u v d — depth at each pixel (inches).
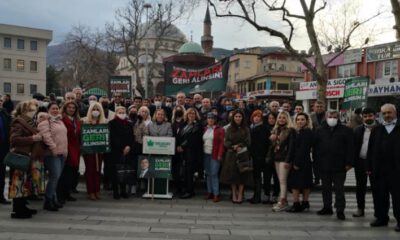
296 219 304.5
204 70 520.7
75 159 335.3
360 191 318.3
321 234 262.1
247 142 358.0
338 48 1159.6
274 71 2524.6
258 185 364.8
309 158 327.6
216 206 345.7
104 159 386.6
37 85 2783.0
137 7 1562.5
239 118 360.8
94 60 1971.0
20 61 2726.4
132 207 329.7
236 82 2844.5
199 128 379.2
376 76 1425.9
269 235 256.8
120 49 1872.5
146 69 1397.6
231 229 269.4
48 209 309.0
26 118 284.0
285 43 647.1
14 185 275.1
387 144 279.1
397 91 1191.6
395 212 274.1
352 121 424.5
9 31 2664.9
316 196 408.2
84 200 353.1
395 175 274.8
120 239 237.9
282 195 334.3
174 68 526.0
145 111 384.5
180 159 386.3
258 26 643.5
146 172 367.2
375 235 261.9
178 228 267.6
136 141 376.2
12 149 278.2
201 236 249.6
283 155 336.2
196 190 418.6
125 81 621.0
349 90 508.7
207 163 375.2
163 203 350.9
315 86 1529.3
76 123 339.6
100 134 353.4
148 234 250.5
